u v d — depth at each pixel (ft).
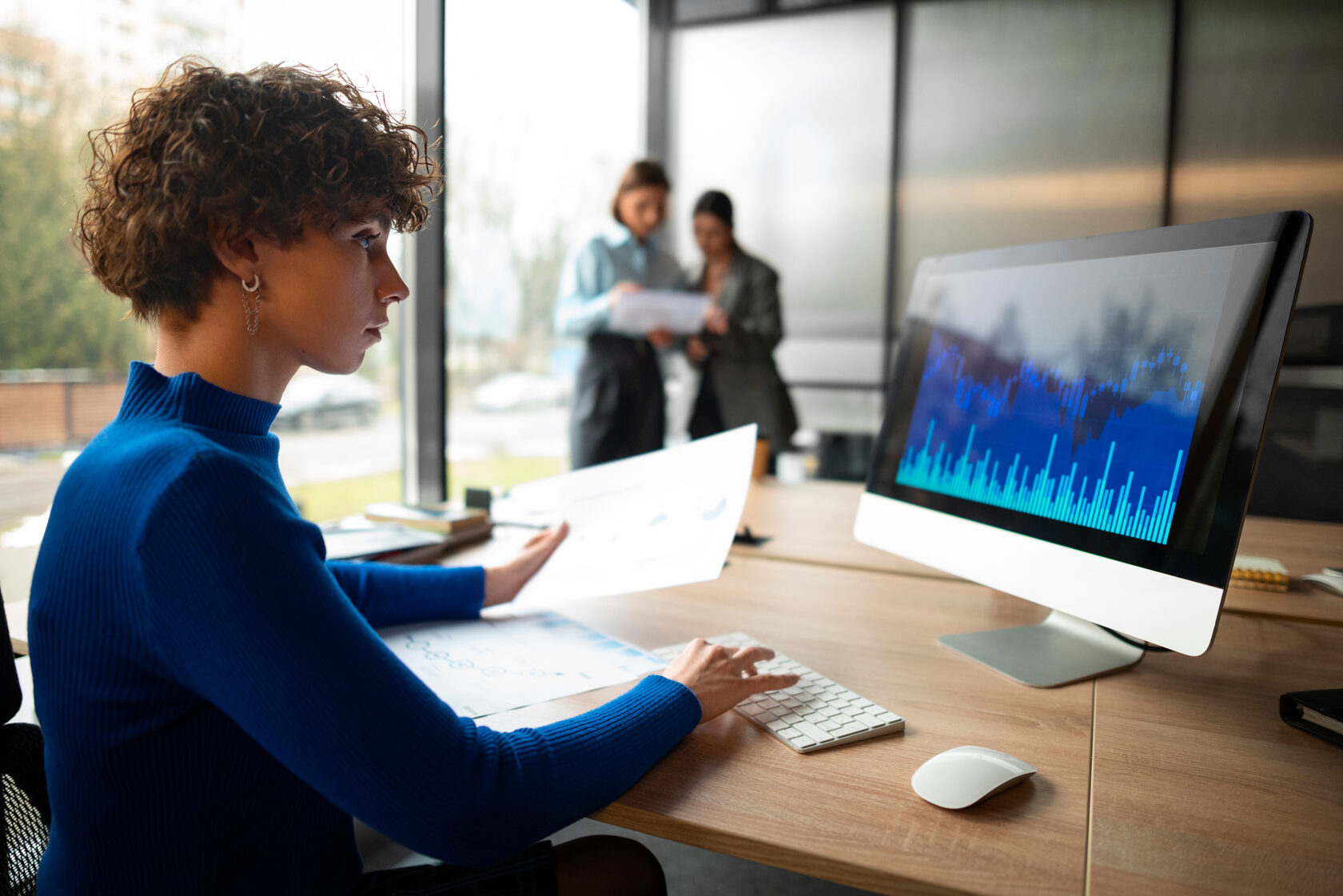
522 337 11.32
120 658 1.77
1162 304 2.65
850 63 13.57
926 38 13.08
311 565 1.79
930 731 2.37
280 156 1.89
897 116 13.39
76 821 1.89
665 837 1.94
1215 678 2.78
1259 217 2.38
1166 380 2.60
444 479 7.44
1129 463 2.66
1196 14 11.55
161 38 6.11
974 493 3.25
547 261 11.32
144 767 1.84
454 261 7.64
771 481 6.56
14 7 5.86
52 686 1.85
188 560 1.66
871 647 3.04
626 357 9.48
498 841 1.83
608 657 2.87
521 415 11.62
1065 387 2.95
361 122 2.06
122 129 2.02
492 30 8.04
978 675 2.79
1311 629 3.29
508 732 2.02
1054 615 3.28
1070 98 12.35
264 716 1.67
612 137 12.73
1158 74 11.84
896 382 3.80
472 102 7.73
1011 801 1.99
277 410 2.14
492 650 2.92
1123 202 12.25
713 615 3.38
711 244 10.21
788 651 2.99
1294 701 2.39
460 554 4.32
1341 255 11.23
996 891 1.65
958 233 13.30
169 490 1.69
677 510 3.43
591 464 9.55
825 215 14.03
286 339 2.07
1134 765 2.17
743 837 1.85
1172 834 1.85
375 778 1.71
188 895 1.90
